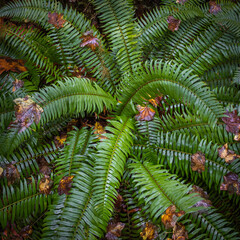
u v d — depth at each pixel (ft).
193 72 6.07
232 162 5.52
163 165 5.58
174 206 5.12
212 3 6.29
